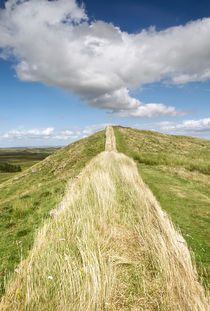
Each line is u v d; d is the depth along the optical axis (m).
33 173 26.92
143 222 3.65
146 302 1.92
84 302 1.79
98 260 2.48
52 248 2.58
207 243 3.88
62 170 22.05
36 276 2.12
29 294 1.85
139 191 5.64
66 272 2.12
